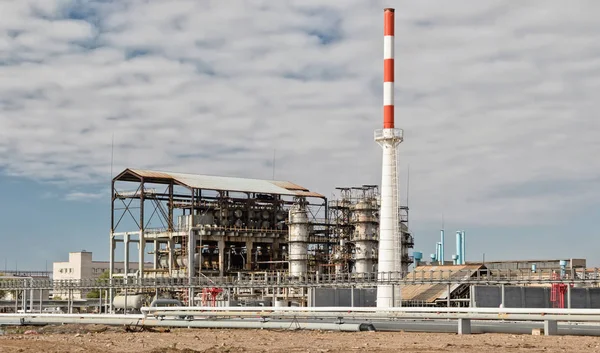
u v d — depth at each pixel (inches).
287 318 2662.4
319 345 1722.4
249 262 5152.6
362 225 4972.9
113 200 5290.4
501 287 3336.6
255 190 5152.6
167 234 5088.6
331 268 5216.5
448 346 1672.0
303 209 5022.1
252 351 1568.7
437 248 6220.5
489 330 2171.5
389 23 4094.5
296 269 4955.7
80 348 1635.1
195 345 1763.0
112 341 1863.9
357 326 2255.2
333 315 2468.0
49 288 4429.1
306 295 4539.9
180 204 5152.6
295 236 4980.3
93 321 2842.0
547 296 3408.0
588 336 1999.3
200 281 4269.2
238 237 5128.0
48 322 3004.4
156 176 5054.1
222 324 2495.1
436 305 3993.6
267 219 5315.0
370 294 3937.0
